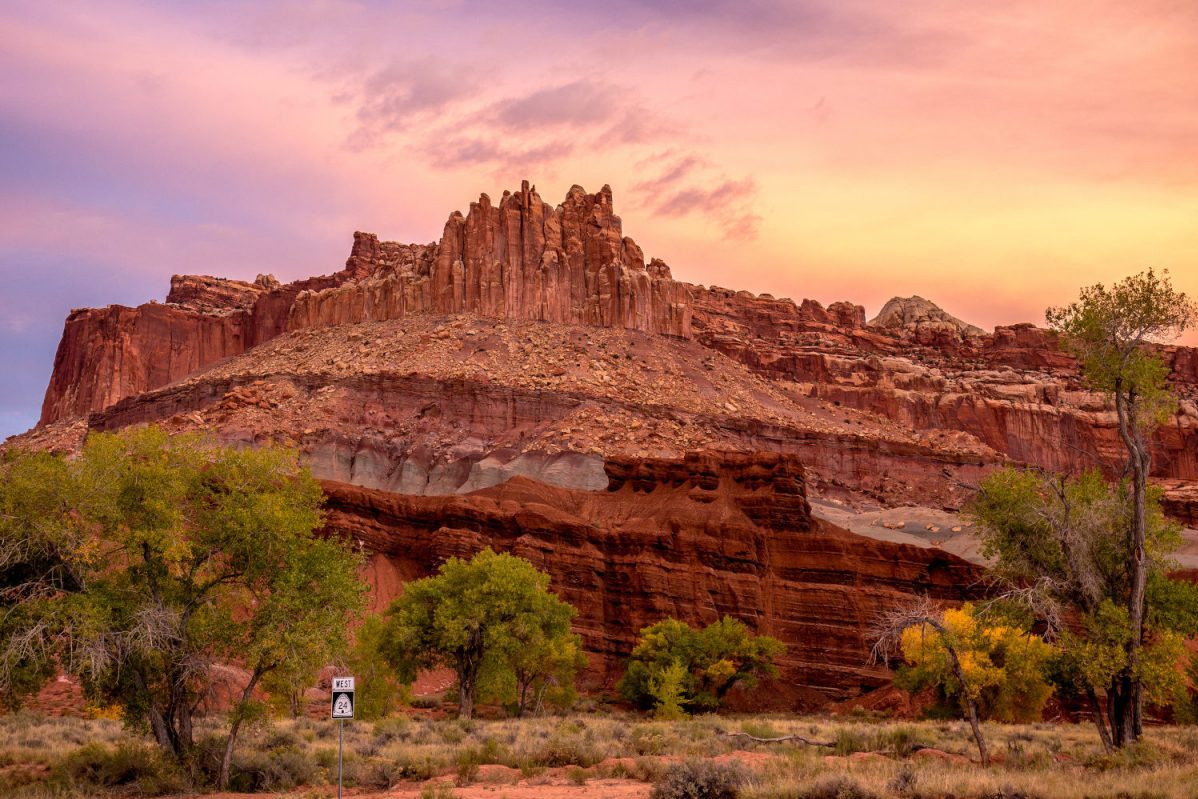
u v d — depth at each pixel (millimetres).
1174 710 49906
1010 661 49406
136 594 24016
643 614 78500
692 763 22234
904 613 28234
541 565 81312
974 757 28609
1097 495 29734
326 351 159125
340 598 26000
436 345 152125
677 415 140000
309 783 24844
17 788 23234
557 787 23438
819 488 139250
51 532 22781
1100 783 20375
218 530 25016
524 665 53312
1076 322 29750
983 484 30625
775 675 66000
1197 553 100438
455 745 31797
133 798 22844
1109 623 27453
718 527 81812
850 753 30484
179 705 24453
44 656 22344
